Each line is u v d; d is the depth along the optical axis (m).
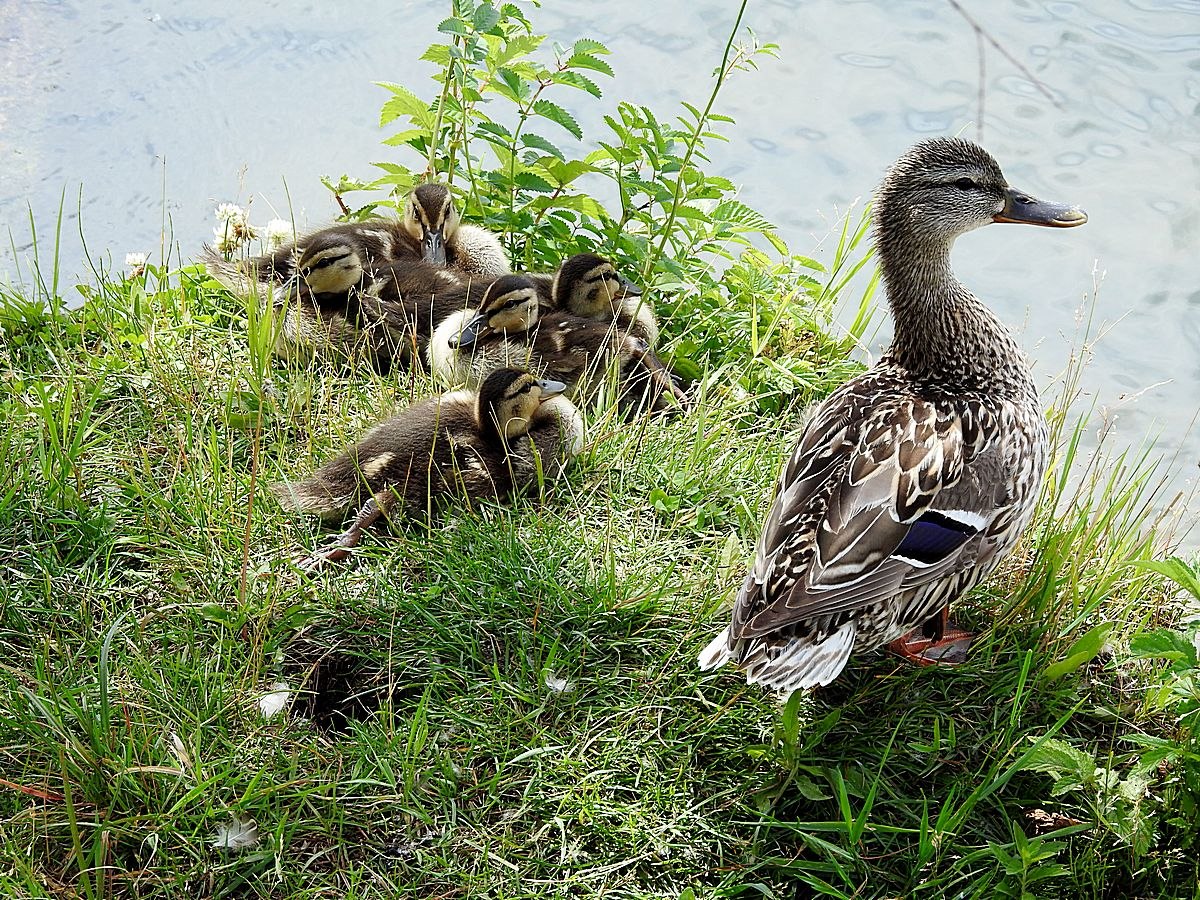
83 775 2.24
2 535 2.38
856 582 2.27
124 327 2.59
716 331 2.68
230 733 2.29
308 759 2.28
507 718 2.31
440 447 2.45
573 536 2.43
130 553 2.39
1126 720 2.35
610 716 2.31
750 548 2.44
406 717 2.31
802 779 2.29
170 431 2.49
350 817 2.25
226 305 2.65
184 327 2.59
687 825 2.27
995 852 2.23
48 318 2.60
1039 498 2.41
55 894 2.20
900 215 2.38
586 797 2.27
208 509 2.41
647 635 2.36
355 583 2.39
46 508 2.40
